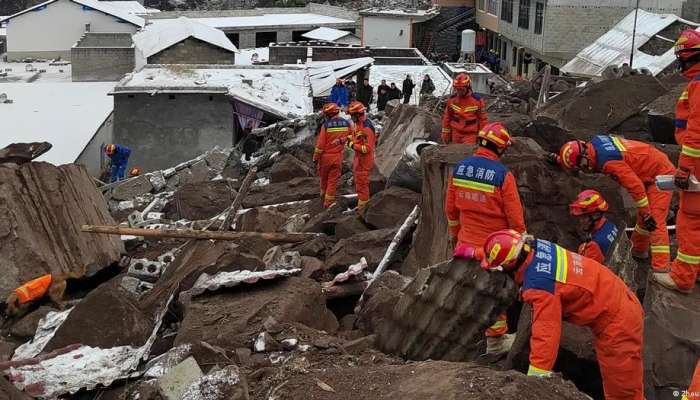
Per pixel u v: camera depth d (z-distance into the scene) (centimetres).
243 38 5481
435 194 850
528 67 4381
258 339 658
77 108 2908
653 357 615
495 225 654
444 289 621
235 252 884
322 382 535
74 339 730
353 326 784
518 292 590
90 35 4075
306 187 1499
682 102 706
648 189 722
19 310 887
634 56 2661
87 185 1155
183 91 2445
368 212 1058
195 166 2034
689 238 662
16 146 1103
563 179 770
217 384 545
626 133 1170
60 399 621
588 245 670
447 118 1111
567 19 3931
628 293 536
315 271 906
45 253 970
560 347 598
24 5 6838
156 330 732
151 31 3559
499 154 661
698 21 3900
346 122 1214
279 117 2467
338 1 6581
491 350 640
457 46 5791
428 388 487
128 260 1123
